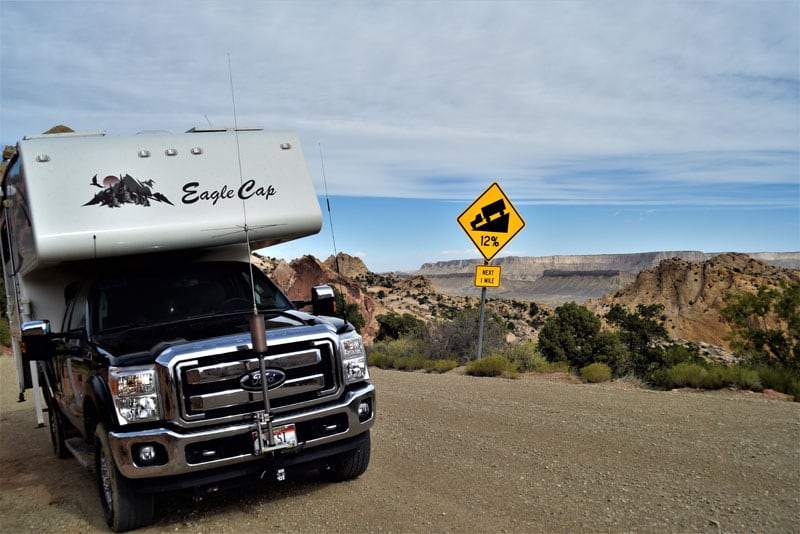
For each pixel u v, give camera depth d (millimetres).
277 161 7023
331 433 5469
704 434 6926
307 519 5219
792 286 13227
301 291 81188
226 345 5141
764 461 5883
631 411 8250
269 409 5133
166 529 5273
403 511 5211
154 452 4910
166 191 6465
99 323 6133
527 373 13266
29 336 6035
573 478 5738
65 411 7598
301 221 7008
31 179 6059
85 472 7637
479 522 4855
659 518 4707
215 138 6816
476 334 16500
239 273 6973
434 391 10852
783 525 4438
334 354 5551
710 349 46375
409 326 42312
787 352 12805
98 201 6195
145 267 6723
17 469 8023
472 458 6574
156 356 5105
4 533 5496
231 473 5066
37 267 6684
